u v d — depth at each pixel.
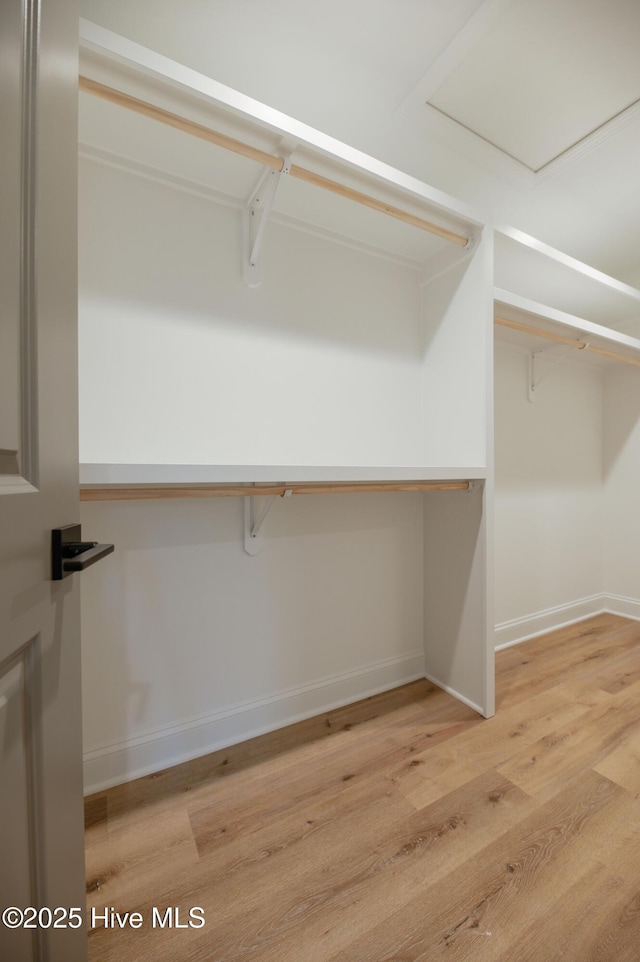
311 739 1.48
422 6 1.00
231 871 0.97
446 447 1.77
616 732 1.49
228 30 1.04
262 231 1.36
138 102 0.97
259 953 0.80
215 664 1.44
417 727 1.54
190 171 1.33
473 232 1.60
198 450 1.40
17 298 0.45
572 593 2.73
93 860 1.00
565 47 1.10
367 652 1.80
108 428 1.26
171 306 1.35
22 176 0.46
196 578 1.41
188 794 1.22
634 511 2.79
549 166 1.55
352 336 1.73
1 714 0.42
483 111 1.30
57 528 0.54
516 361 2.41
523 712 1.63
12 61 0.44
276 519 1.56
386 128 1.37
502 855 1.00
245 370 1.48
